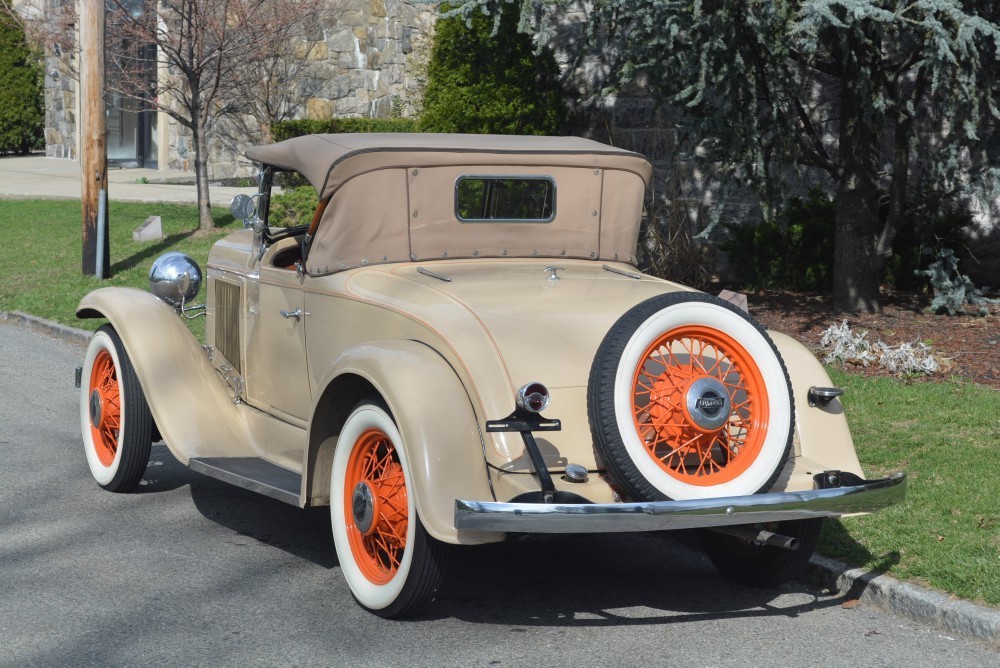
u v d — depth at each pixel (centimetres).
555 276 509
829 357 928
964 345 980
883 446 684
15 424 788
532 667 412
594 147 562
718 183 1318
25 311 1245
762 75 1007
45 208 1964
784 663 420
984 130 1170
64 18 2114
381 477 452
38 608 460
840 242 1116
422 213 527
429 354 438
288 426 555
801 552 489
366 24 2242
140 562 521
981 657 429
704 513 404
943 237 1212
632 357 414
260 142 2328
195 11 1638
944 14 900
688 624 461
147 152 2750
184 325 603
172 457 727
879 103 974
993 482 608
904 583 482
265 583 497
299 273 543
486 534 405
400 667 409
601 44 1204
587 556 552
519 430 411
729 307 438
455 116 1330
